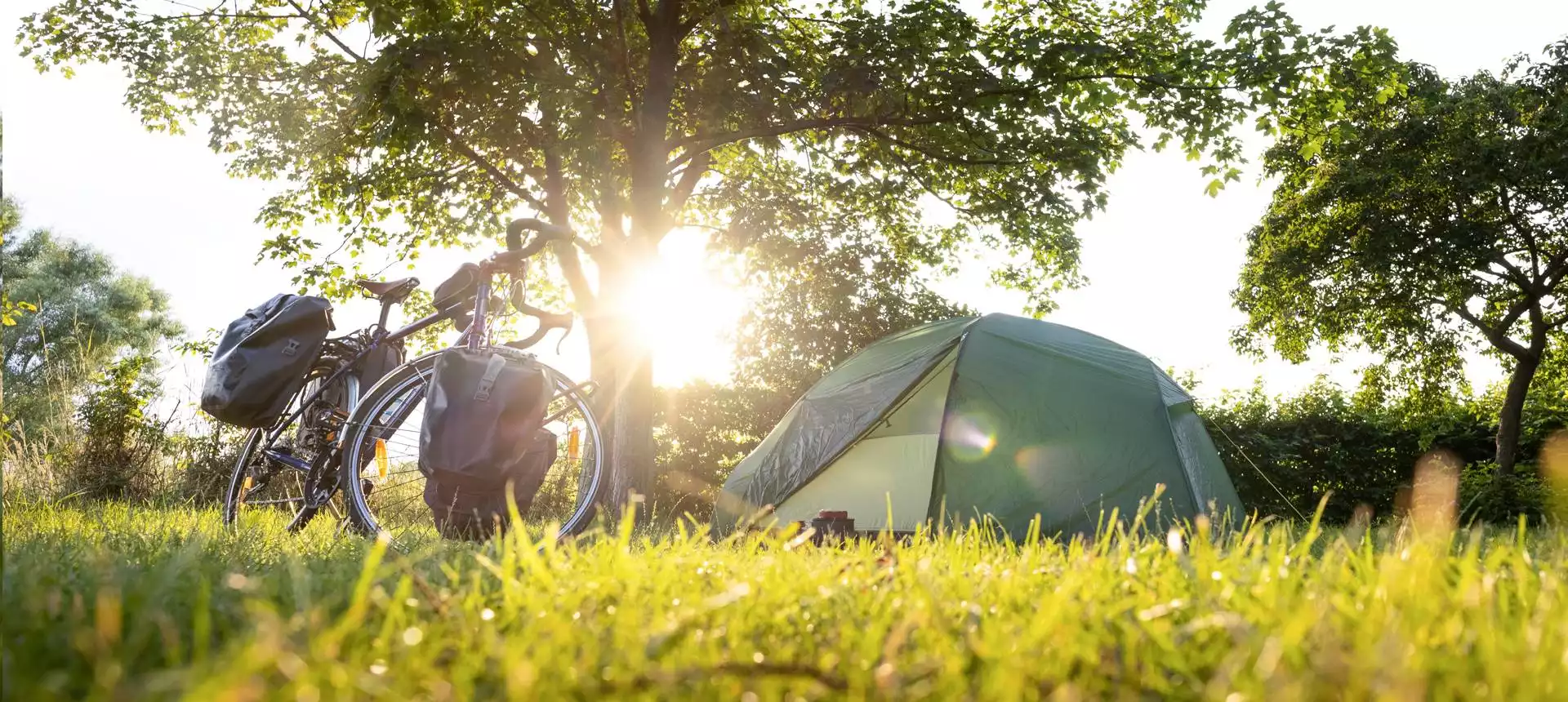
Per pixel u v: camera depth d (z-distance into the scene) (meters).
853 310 13.47
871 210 13.03
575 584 1.42
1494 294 17.02
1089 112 10.91
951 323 6.61
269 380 3.53
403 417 3.63
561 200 11.35
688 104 11.16
